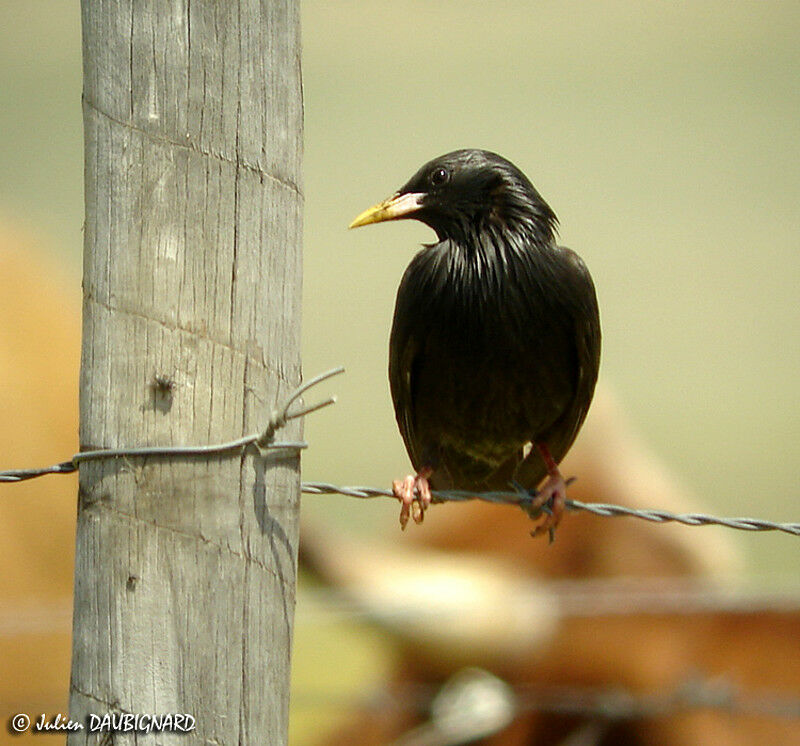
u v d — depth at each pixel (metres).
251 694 6.75
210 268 6.71
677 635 11.40
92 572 6.65
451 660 11.36
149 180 6.67
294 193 6.93
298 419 6.95
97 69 6.70
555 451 10.73
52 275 13.91
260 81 6.82
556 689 11.24
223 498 6.70
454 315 9.97
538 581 12.22
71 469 7.32
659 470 12.92
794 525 8.53
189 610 6.64
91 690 6.63
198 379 6.68
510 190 10.04
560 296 9.90
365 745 12.09
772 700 11.02
